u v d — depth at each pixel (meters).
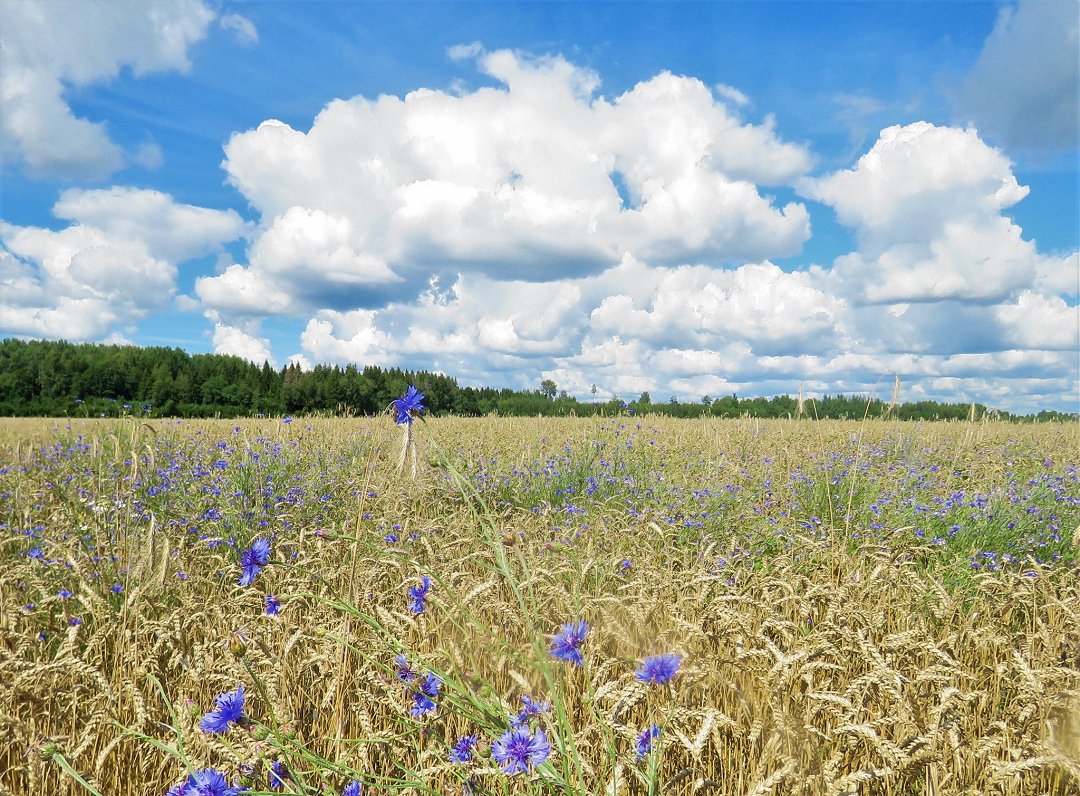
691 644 2.52
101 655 3.03
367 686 2.62
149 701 2.68
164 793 2.38
